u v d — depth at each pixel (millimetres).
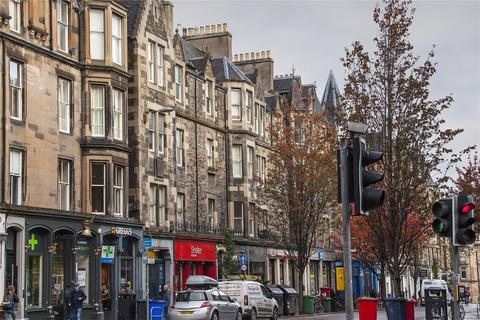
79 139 34562
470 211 15367
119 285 36375
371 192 11281
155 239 40062
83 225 33438
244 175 51062
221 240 47594
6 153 29250
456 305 16188
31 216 30250
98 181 34938
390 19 25141
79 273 33469
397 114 24766
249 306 36094
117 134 36438
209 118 48562
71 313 29609
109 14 35906
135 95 39188
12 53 30078
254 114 53812
